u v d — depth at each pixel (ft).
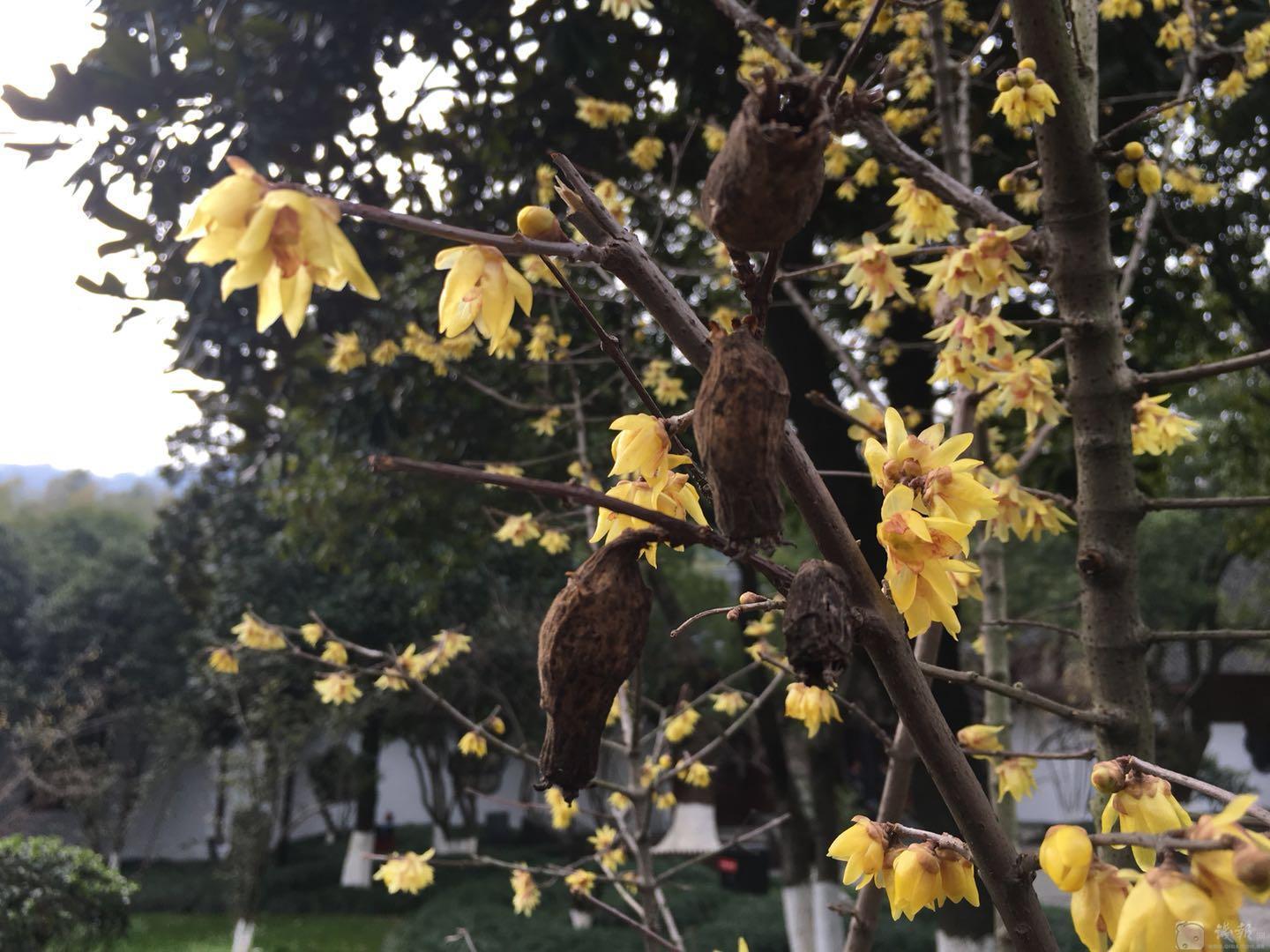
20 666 69.00
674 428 3.15
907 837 3.63
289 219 2.40
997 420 14.42
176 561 57.31
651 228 18.12
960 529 3.04
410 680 11.89
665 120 19.94
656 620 33.12
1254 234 22.24
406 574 27.73
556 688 2.27
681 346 2.57
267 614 43.75
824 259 19.48
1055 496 7.97
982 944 14.75
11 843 31.58
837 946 22.27
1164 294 20.29
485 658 41.73
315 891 55.01
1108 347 6.77
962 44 16.85
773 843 52.11
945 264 6.82
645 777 13.00
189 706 54.80
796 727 24.04
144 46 17.07
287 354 21.74
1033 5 6.42
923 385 20.48
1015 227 7.07
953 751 2.67
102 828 52.24
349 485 24.26
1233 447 39.01
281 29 17.39
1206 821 2.43
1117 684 6.45
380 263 21.06
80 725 56.08
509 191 21.67
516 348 16.99
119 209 17.56
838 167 12.62
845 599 2.28
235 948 39.11
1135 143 6.53
